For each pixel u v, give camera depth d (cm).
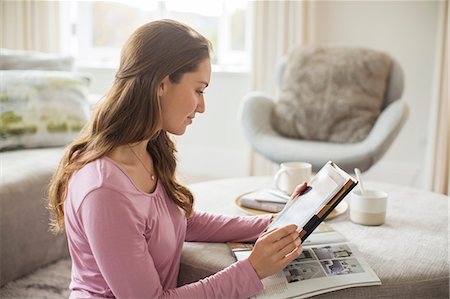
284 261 113
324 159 266
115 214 103
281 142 286
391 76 308
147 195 113
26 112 255
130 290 104
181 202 129
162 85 111
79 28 448
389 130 270
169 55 110
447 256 132
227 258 132
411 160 377
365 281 118
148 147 126
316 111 301
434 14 359
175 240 124
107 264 103
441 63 337
